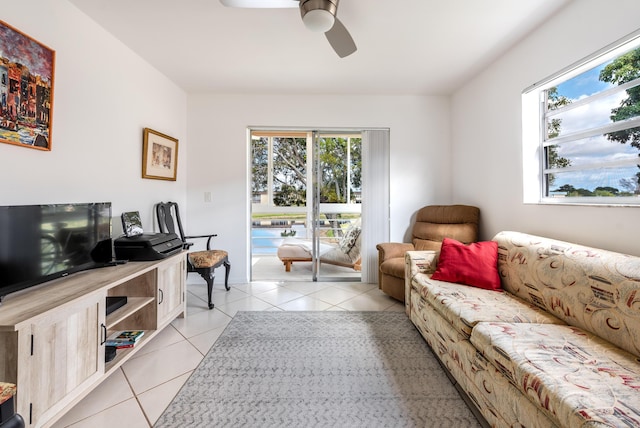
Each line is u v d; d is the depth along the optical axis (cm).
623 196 158
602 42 157
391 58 249
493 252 201
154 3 176
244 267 336
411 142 340
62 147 170
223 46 228
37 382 107
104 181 204
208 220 332
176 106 306
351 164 361
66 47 171
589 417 76
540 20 196
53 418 114
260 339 202
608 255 133
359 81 299
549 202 204
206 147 330
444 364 163
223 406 136
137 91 241
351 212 362
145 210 254
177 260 221
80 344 128
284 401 139
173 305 215
